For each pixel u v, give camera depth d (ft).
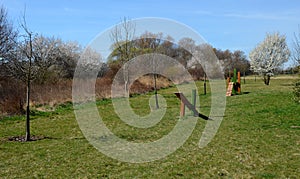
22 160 24.53
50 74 69.77
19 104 50.49
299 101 49.21
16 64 33.91
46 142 31.30
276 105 53.26
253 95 72.90
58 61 82.89
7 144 30.32
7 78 56.80
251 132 33.58
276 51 131.34
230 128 36.40
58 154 26.35
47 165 23.08
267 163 22.20
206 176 19.86
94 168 22.22
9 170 21.93
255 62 132.46
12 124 42.22
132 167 22.39
